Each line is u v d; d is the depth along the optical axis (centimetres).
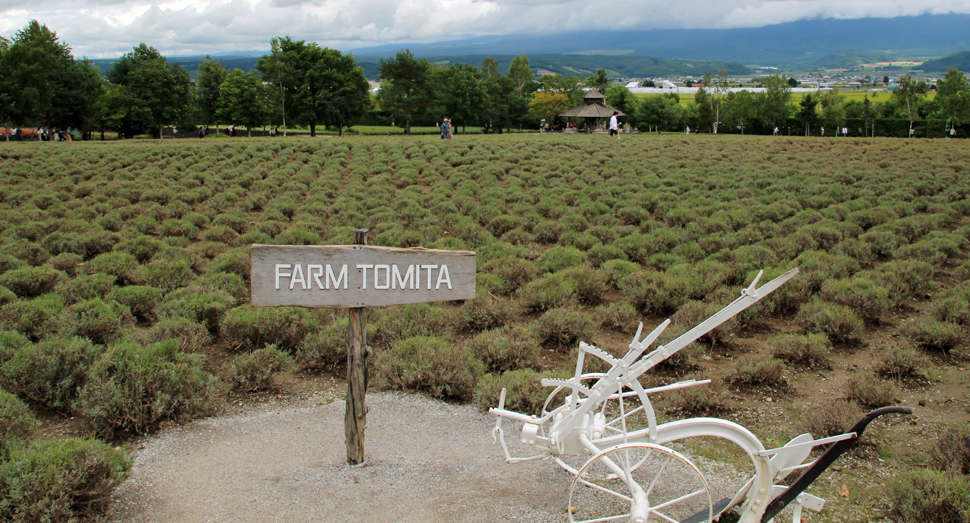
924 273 1094
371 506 453
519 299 1083
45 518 418
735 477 511
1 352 718
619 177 2573
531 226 1739
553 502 465
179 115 7319
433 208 1905
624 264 1225
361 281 452
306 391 728
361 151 3384
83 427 604
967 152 3356
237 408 676
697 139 4384
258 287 434
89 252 1470
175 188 2308
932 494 439
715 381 710
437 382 704
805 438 386
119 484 470
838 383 741
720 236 1477
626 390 716
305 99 7156
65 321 845
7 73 6181
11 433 546
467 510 449
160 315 931
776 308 1022
